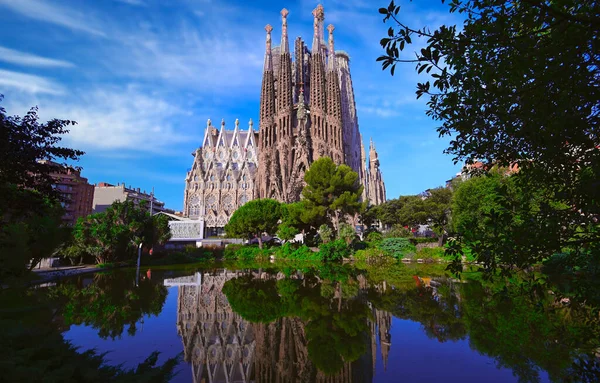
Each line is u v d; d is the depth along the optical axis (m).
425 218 64.56
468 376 9.09
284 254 61.03
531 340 11.84
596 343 10.87
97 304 19.25
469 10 4.71
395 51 4.37
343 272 37.28
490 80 4.65
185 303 20.20
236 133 125.38
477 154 6.17
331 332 13.97
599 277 4.81
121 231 43.56
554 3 3.93
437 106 6.15
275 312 17.75
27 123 11.80
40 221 27.34
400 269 39.69
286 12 112.81
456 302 18.62
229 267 46.72
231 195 114.00
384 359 10.73
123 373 7.97
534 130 4.65
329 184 56.91
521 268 5.17
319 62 109.31
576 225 4.88
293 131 105.88
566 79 4.21
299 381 9.47
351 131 130.00
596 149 4.68
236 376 9.93
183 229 80.19
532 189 5.75
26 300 19.69
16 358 6.56
